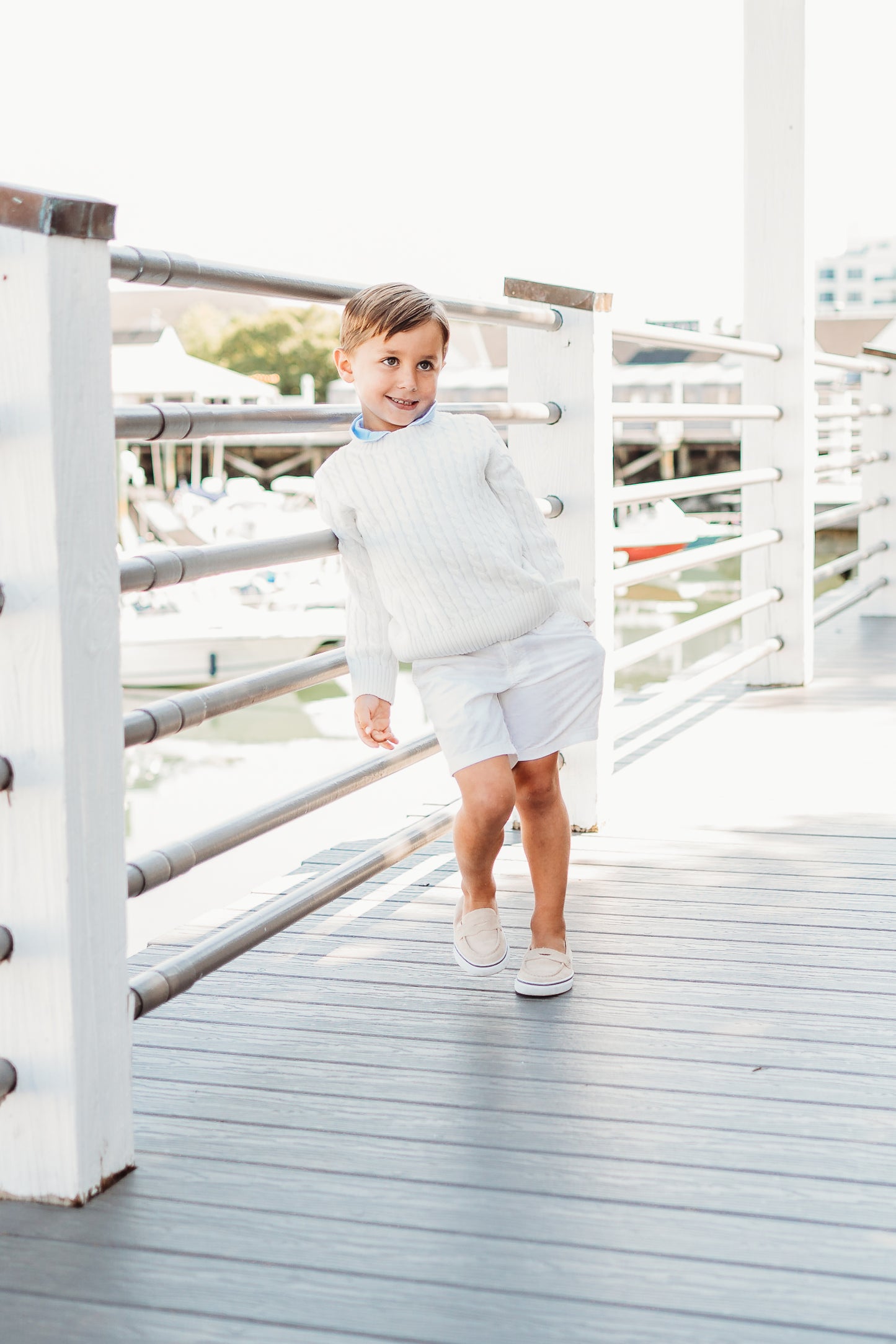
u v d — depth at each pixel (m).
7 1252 1.41
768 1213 1.47
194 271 1.71
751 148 4.52
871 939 2.30
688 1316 1.29
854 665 5.03
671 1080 1.80
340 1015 2.04
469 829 1.97
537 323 2.75
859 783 3.36
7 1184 1.52
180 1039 1.96
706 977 2.15
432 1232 1.44
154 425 1.69
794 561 4.62
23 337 1.39
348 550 1.99
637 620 16.23
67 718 1.44
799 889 2.57
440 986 2.14
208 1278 1.36
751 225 4.55
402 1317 1.29
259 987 2.15
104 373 1.46
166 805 9.81
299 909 2.02
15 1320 1.30
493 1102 1.74
